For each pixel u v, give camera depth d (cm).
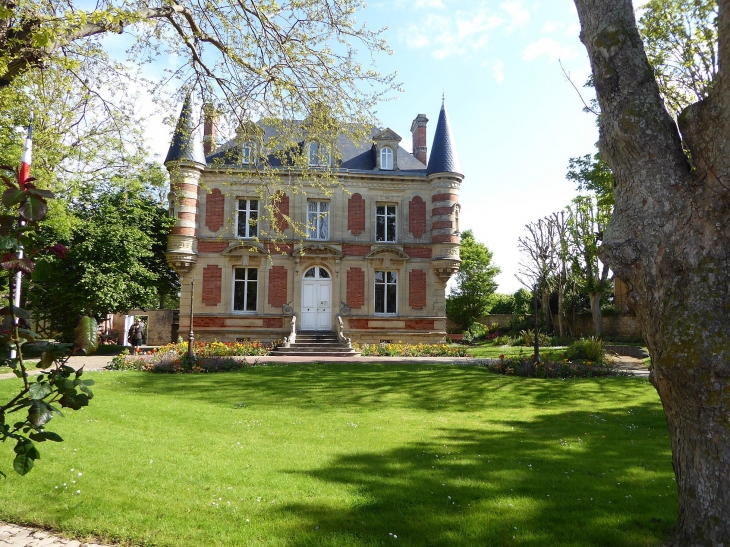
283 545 412
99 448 682
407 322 2627
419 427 885
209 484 550
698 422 371
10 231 346
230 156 1240
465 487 552
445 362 1953
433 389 1305
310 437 790
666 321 388
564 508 496
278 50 1059
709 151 380
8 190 344
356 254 2622
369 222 2645
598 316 3145
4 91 910
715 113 375
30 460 339
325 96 1084
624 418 991
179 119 1131
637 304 420
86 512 471
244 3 984
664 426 916
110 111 1059
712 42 1385
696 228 385
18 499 499
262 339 2506
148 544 416
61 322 2150
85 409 945
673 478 598
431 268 2655
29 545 416
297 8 1020
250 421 901
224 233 2519
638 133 416
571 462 664
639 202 416
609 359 2038
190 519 460
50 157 1434
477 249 4647
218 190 2544
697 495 373
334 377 1472
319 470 608
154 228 2439
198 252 2506
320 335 2488
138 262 2241
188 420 895
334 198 2631
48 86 962
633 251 416
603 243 442
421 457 676
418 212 2691
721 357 356
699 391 367
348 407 1073
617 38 436
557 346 2958
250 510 481
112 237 2103
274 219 1306
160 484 547
